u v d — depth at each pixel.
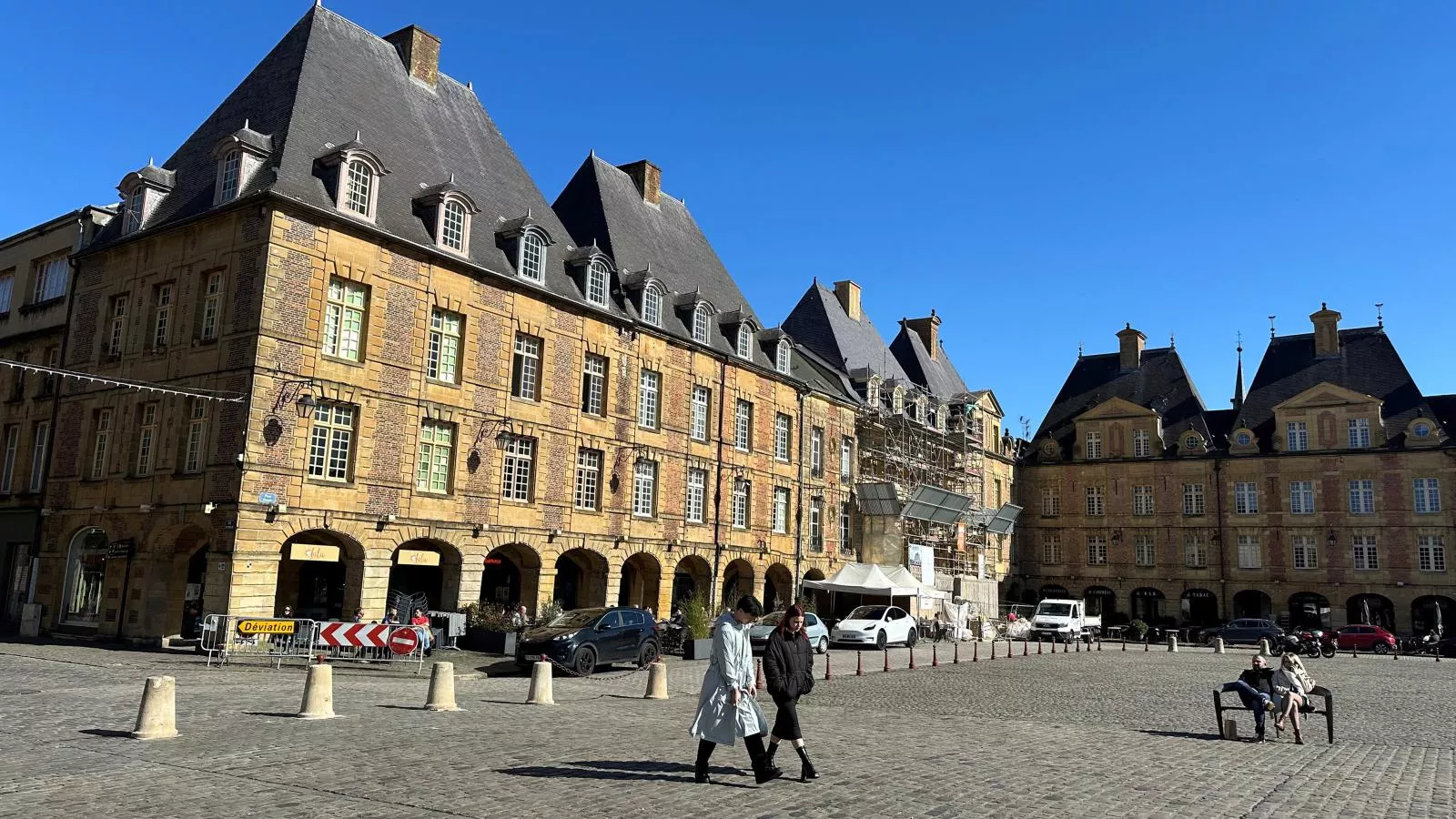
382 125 30.14
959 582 51.00
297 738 12.02
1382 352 58.31
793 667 10.27
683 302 38.81
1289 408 58.38
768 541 41.94
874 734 14.37
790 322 53.91
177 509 25.05
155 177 28.70
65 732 12.17
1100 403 64.31
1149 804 9.71
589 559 33.94
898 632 37.38
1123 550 61.91
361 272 26.64
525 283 31.03
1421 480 54.47
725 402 39.94
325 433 25.77
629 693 19.12
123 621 26.30
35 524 29.84
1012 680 24.44
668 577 36.25
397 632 22.27
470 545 28.92
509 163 35.12
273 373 24.45
